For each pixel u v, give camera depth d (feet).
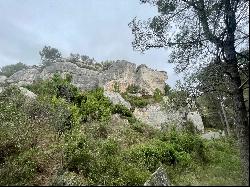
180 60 43.42
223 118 101.09
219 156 58.39
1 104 67.67
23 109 68.08
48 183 40.04
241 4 39.78
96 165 46.65
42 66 158.92
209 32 39.60
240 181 34.09
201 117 105.50
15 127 53.78
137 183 43.60
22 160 44.32
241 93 39.06
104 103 94.89
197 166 53.11
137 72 140.46
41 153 46.80
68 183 38.52
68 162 46.39
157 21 44.27
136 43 44.65
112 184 43.29
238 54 38.40
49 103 75.46
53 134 57.36
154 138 73.36
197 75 43.50
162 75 141.38
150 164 53.78
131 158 54.54
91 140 55.62
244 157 37.04
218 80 42.93
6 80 149.18
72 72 143.43
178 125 97.30
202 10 40.98
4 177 41.01
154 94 131.44
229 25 39.29
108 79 134.92
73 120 72.13
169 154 57.98
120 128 79.41
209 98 55.77
